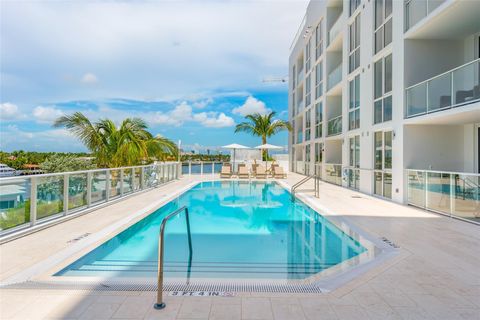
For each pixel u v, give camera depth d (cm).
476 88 657
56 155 1269
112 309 285
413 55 909
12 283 348
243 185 1591
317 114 1922
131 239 620
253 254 522
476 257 435
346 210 811
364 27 1188
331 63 1700
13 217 529
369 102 1141
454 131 907
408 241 518
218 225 742
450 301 304
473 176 640
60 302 298
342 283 349
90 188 797
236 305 295
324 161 1695
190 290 333
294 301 304
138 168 1182
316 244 582
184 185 1494
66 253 449
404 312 283
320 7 1800
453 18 773
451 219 697
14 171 1359
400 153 921
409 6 899
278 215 859
